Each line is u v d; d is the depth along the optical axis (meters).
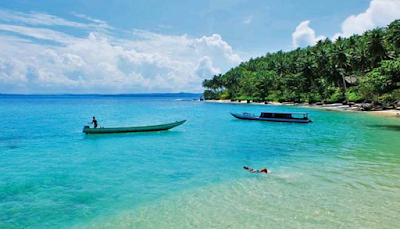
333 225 9.15
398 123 38.16
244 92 142.25
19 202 11.46
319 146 22.88
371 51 68.56
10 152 21.52
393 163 16.92
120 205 11.06
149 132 31.81
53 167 16.86
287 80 106.44
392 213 9.98
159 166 16.89
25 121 45.47
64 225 9.49
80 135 30.02
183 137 28.48
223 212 10.23
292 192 12.14
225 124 40.62
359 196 11.59
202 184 13.44
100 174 15.28
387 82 37.50
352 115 51.19
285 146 23.11
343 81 81.88
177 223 9.46
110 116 56.59
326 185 13.00
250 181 13.77
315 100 90.06
